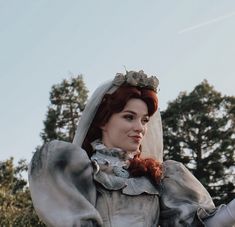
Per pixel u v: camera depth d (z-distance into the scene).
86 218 2.32
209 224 2.44
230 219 2.42
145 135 2.67
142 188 2.48
